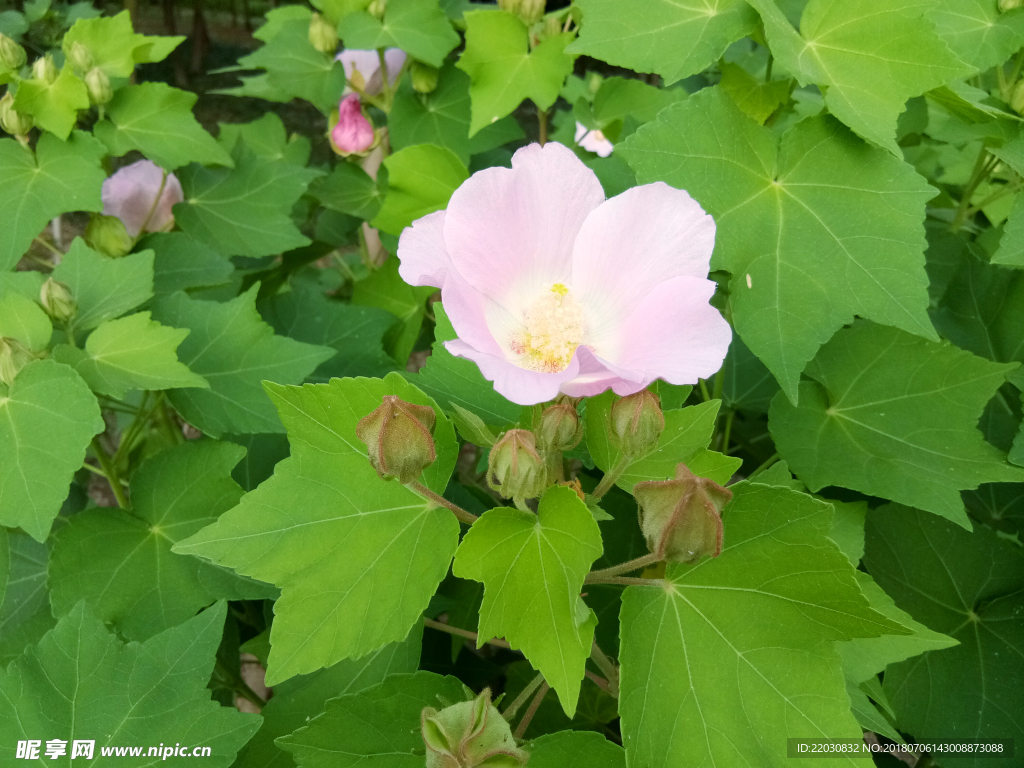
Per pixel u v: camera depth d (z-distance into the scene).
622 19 0.32
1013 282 0.38
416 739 0.27
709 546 0.21
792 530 0.23
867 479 0.34
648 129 0.31
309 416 0.25
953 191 0.57
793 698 0.24
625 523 0.39
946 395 0.35
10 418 0.30
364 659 0.31
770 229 0.31
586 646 0.22
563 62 0.46
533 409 0.25
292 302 0.49
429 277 0.21
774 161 0.32
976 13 0.38
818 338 0.30
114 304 0.37
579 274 0.24
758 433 0.47
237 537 0.25
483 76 0.46
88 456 0.51
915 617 0.38
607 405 0.26
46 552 0.40
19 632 0.36
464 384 0.29
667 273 0.23
